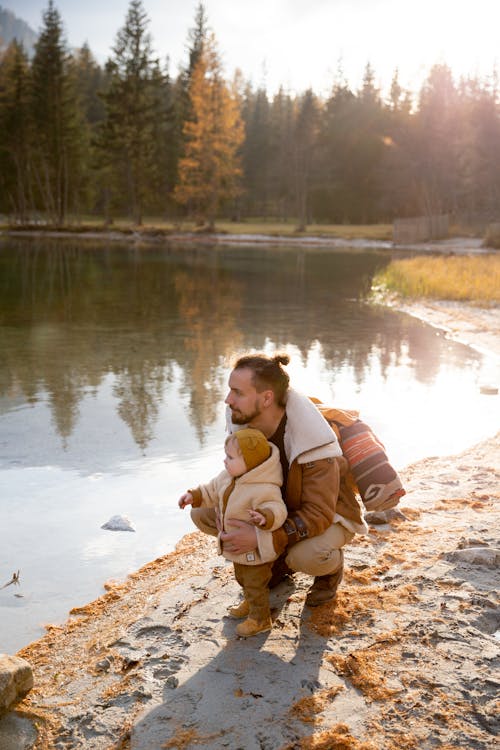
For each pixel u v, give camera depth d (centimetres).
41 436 661
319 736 244
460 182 7056
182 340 1269
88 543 434
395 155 7800
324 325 1496
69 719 261
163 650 305
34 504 497
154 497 513
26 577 389
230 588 363
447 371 999
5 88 7800
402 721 252
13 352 1123
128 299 1961
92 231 6806
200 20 8381
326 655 294
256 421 307
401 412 759
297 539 302
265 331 1398
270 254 4462
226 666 289
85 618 343
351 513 321
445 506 476
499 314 1596
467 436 672
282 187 9875
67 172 7644
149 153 7325
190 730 250
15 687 271
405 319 1611
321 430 302
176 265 3366
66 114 7306
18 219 8419
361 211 9400
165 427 698
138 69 7138
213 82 6775
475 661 289
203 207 7619
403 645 302
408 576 367
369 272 3030
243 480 296
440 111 7019
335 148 9375
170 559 409
